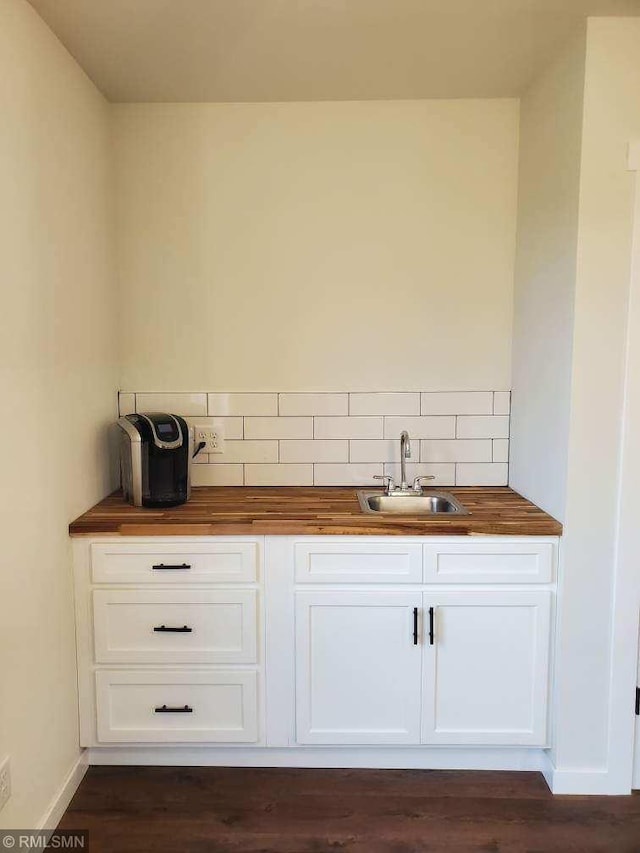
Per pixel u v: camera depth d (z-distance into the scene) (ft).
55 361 5.96
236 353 7.99
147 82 7.07
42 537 5.63
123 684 6.45
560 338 6.25
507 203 7.76
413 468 8.05
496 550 6.27
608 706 6.26
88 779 6.47
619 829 5.84
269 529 6.25
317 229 7.83
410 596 6.31
